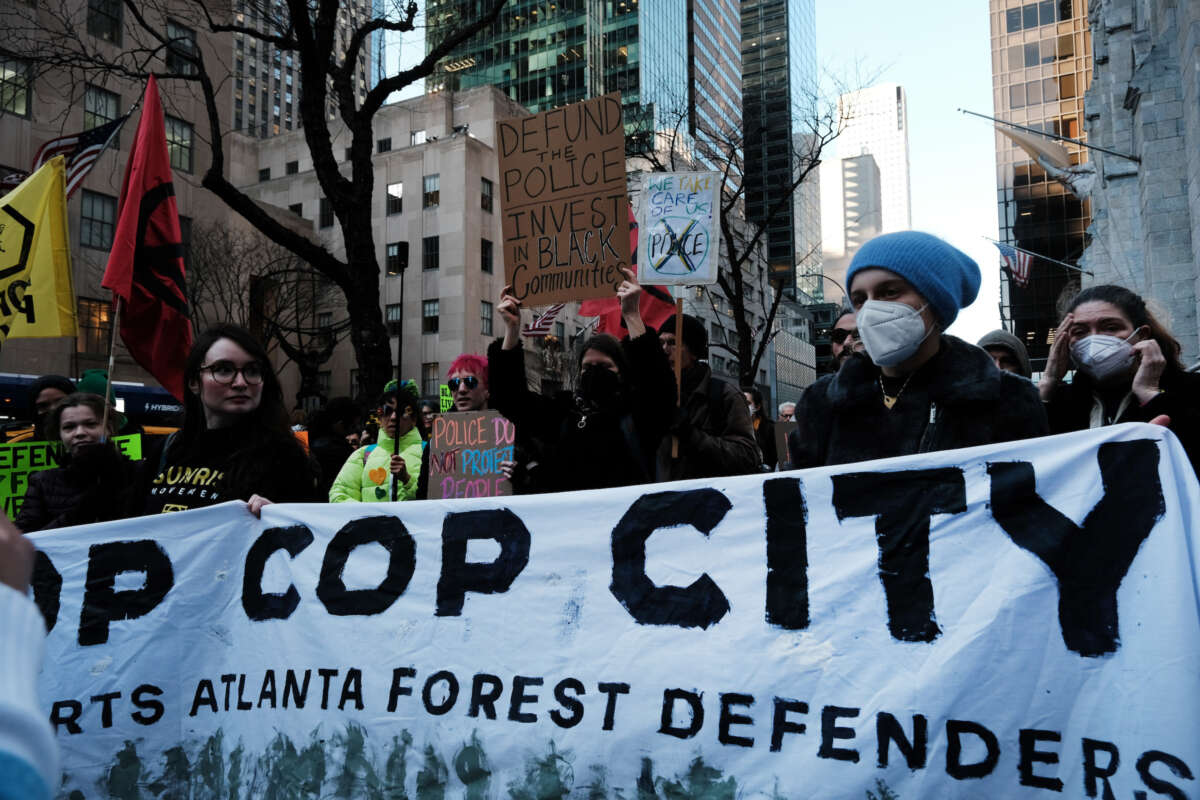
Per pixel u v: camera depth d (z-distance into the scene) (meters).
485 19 10.37
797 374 88.31
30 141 24.67
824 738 2.10
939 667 2.03
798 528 2.30
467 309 39.53
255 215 9.92
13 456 5.21
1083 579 1.96
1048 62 62.34
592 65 61.62
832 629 2.18
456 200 40.12
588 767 2.32
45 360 25.55
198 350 3.18
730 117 28.84
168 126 28.34
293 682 2.70
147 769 2.77
